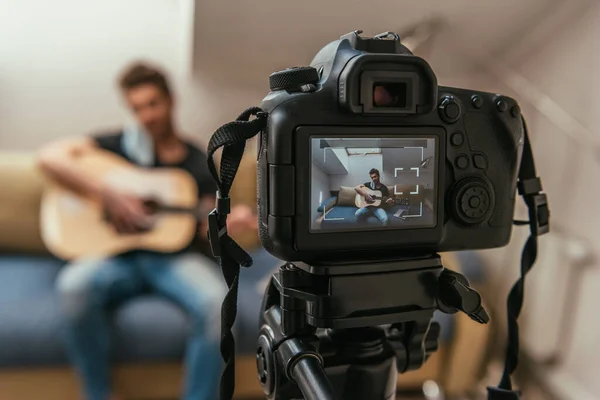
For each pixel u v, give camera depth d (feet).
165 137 6.40
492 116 1.78
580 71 5.29
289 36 5.72
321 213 1.57
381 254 1.72
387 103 1.60
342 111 1.57
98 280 5.43
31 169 6.74
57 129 7.47
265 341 1.76
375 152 1.61
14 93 7.27
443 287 1.72
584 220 5.32
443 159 1.70
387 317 1.68
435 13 5.38
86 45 7.30
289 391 1.69
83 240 6.09
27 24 7.13
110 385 5.17
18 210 6.61
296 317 1.70
